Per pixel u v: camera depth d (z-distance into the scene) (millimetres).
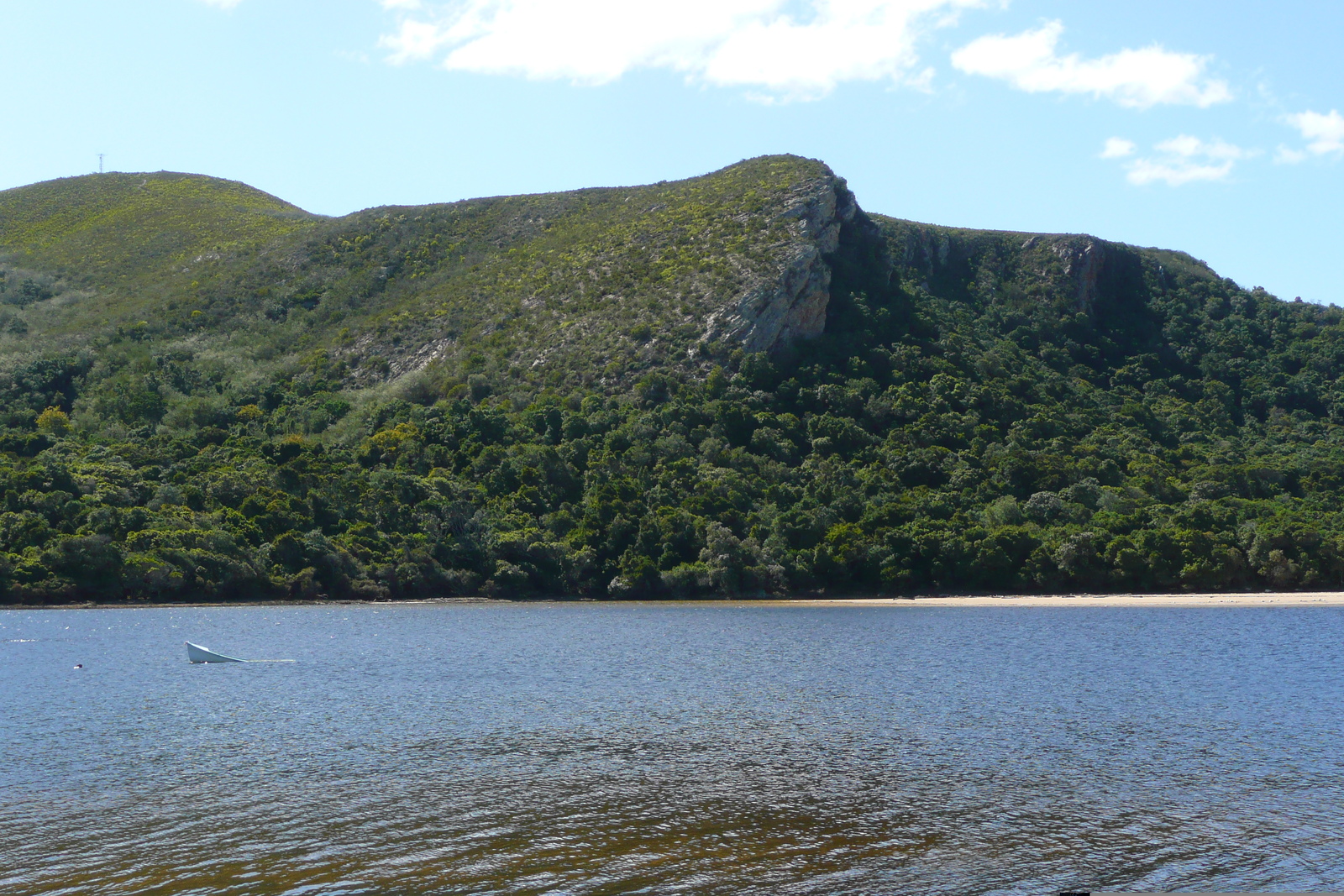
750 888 26391
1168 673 60281
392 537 117375
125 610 99000
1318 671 60938
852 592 117188
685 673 61875
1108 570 114125
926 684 56875
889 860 28312
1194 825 31125
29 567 100562
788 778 36594
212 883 26703
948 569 116312
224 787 35625
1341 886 26438
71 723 47062
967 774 36969
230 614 98438
